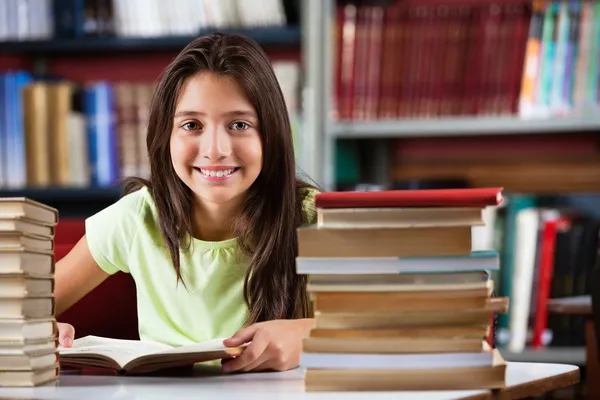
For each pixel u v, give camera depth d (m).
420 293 1.01
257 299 1.56
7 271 1.07
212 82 1.40
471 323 1.01
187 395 1.02
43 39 3.08
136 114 3.01
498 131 2.83
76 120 3.01
